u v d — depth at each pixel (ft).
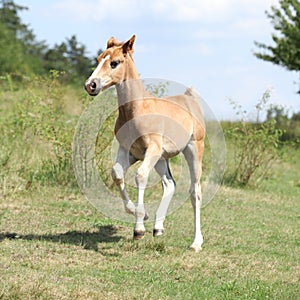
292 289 24.86
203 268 27.50
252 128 56.34
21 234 31.04
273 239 34.47
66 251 28.43
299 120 82.17
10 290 21.56
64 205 39.09
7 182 42.39
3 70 133.59
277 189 54.75
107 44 28.66
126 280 24.66
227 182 53.88
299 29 92.99
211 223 37.42
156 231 31.60
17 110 49.73
